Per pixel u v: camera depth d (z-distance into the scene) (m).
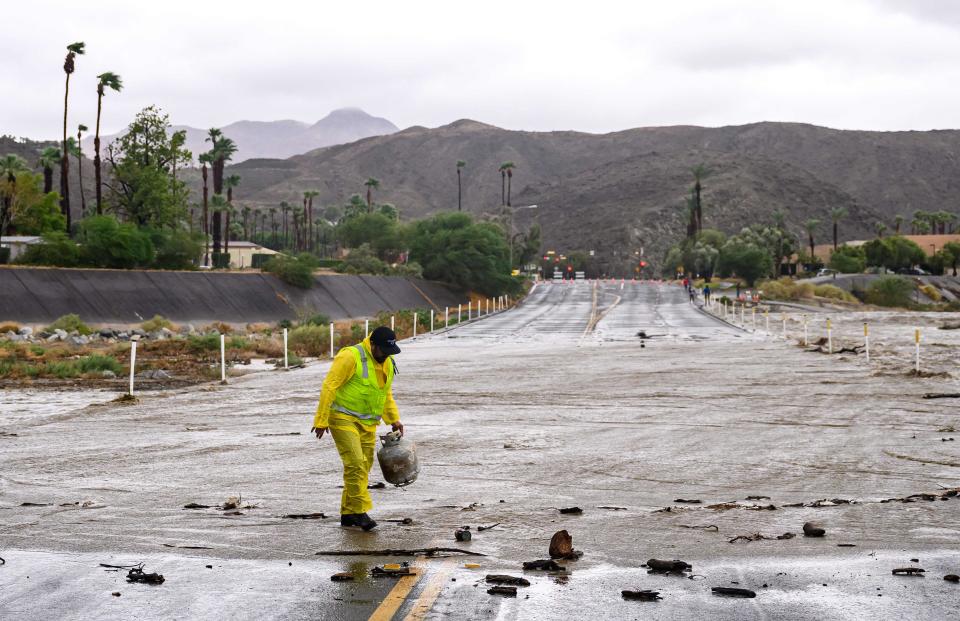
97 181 79.44
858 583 5.72
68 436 14.25
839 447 12.94
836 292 118.88
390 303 89.81
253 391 22.08
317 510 8.42
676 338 47.94
